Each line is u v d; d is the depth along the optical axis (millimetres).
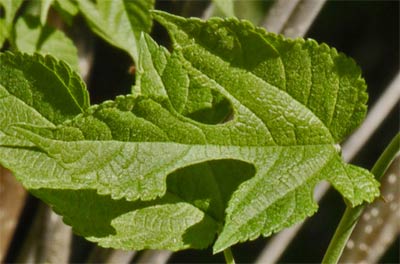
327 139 518
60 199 537
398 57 1902
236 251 1729
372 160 1812
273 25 758
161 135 507
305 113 516
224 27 507
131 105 502
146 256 792
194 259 1702
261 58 512
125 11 656
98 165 503
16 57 519
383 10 1930
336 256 541
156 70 526
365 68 1915
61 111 523
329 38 1932
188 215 544
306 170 514
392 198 786
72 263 1377
